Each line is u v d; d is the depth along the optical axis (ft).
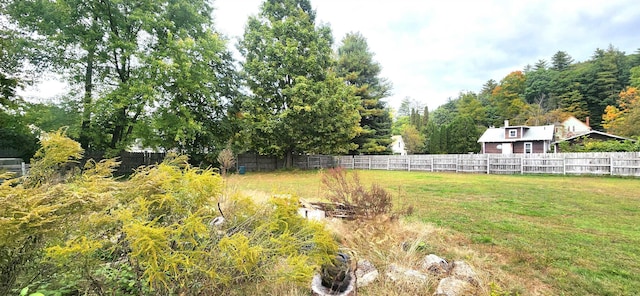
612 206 19.63
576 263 9.89
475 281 7.97
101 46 37.78
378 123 82.74
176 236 5.19
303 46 55.88
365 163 68.64
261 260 6.01
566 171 45.11
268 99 54.44
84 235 5.20
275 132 52.16
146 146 42.45
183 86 40.19
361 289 7.81
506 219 15.78
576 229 13.91
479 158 53.06
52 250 4.77
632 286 8.30
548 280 8.68
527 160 48.55
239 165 59.72
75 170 7.64
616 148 56.80
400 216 14.75
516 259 10.20
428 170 59.36
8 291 5.01
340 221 12.62
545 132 79.82
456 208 18.67
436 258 9.44
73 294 5.87
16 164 22.03
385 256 9.77
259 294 6.59
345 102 56.18
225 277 5.48
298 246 6.59
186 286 5.48
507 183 33.99
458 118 99.14
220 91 50.98
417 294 7.62
